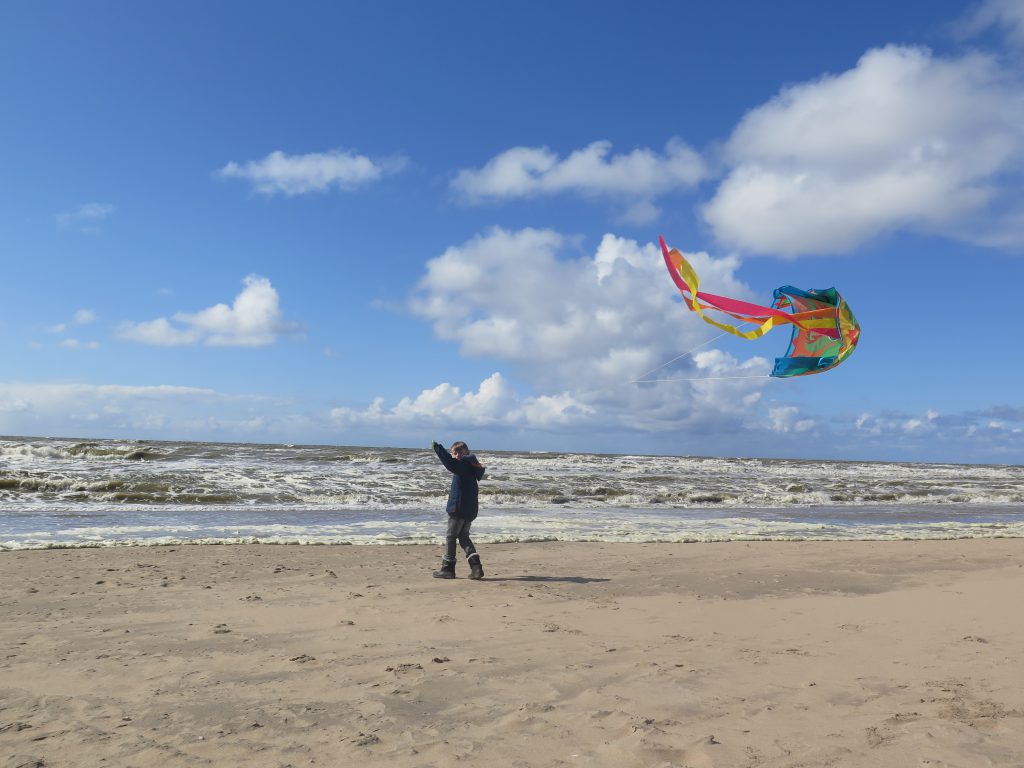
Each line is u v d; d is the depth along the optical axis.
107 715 3.59
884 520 19.39
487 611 6.48
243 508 18.16
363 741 3.21
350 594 7.32
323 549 11.13
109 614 6.26
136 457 30.97
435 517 16.92
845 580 8.61
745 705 3.71
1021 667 4.44
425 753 3.06
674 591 7.77
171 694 3.95
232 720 3.50
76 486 19.83
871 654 4.85
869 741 3.13
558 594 7.51
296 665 4.57
